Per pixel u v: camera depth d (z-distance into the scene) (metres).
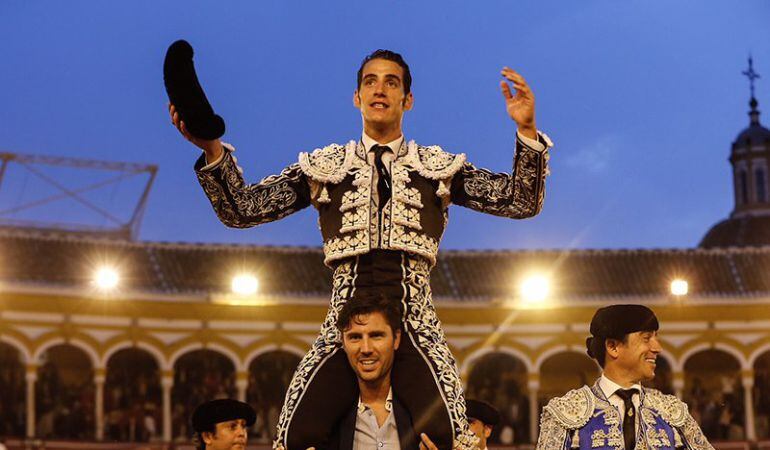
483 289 37.88
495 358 38.03
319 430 5.42
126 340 35.16
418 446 5.45
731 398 38.25
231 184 5.68
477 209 5.84
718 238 48.72
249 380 36.41
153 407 35.50
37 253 35.19
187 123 5.45
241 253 37.34
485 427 9.78
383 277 5.61
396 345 5.48
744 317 38.06
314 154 5.77
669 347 37.91
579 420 6.84
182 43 5.39
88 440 33.75
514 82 5.61
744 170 51.25
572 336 37.69
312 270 37.38
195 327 35.84
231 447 9.77
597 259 39.03
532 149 5.59
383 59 5.76
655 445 6.79
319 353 5.57
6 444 32.97
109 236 39.56
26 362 34.00
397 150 5.75
